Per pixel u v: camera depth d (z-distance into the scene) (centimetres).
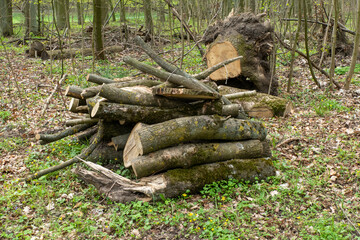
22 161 580
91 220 416
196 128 484
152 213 421
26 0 1577
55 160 580
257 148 521
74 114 748
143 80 583
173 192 452
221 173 483
